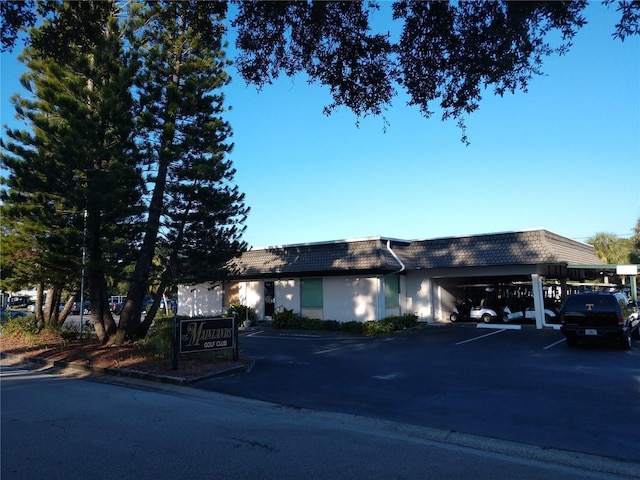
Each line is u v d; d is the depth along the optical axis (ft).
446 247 78.89
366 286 75.56
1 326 70.95
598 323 49.29
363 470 17.24
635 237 151.23
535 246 69.41
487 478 16.65
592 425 22.99
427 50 18.61
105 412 26.45
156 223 51.34
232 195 56.95
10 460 18.28
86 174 46.60
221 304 94.73
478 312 78.18
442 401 28.27
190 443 20.40
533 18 16.16
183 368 38.22
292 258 83.30
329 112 22.18
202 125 52.75
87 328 70.28
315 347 55.62
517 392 30.17
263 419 24.98
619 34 15.56
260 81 21.50
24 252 58.90
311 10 18.94
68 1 20.26
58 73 46.39
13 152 47.14
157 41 51.44
